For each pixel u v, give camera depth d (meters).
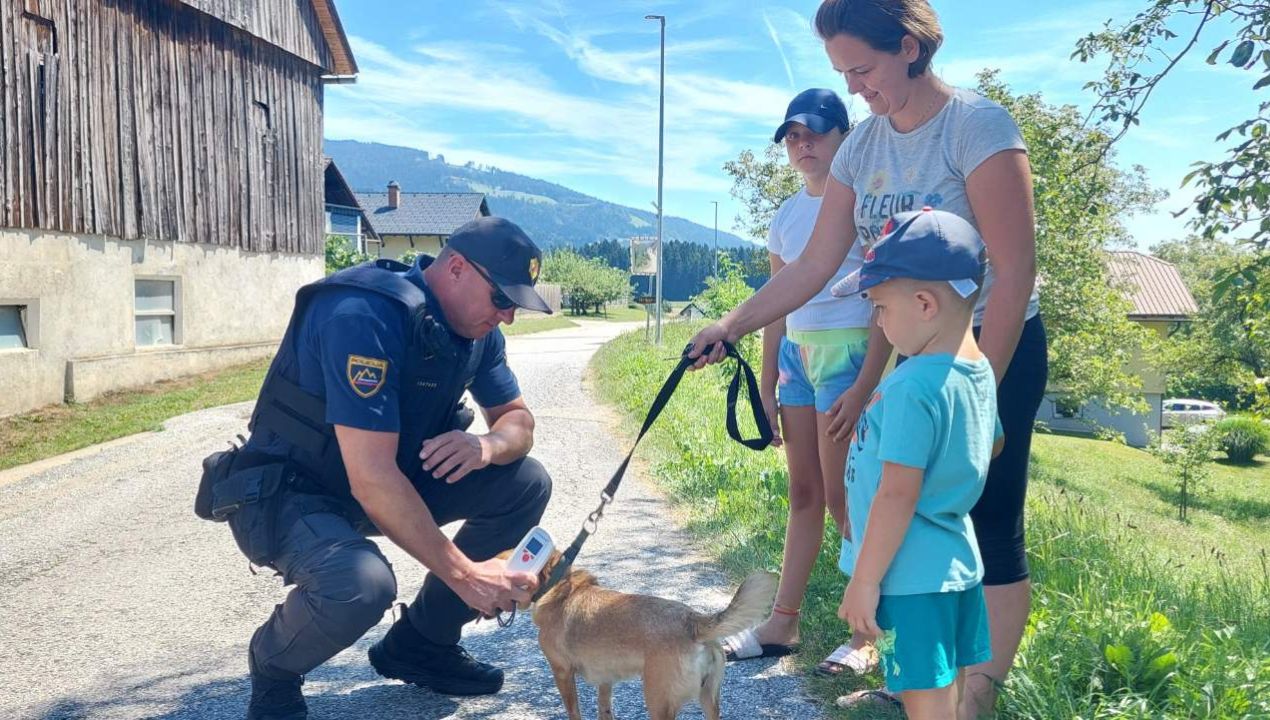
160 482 8.12
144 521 6.70
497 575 3.00
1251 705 3.02
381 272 3.09
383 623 4.33
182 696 3.53
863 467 2.47
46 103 13.27
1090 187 18.55
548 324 44.09
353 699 3.48
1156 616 3.53
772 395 4.27
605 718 3.18
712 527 5.82
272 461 3.09
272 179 19.20
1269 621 4.37
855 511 2.51
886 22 2.81
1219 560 6.22
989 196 2.83
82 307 14.02
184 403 13.25
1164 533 13.59
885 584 2.36
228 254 17.77
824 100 3.90
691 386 13.38
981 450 2.38
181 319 16.47
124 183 14.95
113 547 5.98
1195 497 25.11
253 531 2.96
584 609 3.07
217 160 17.42
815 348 3.61
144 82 15.39
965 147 2.88
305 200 20.39
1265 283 8.34
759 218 36.81
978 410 2.36
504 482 3.43
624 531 5.95
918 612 2.34
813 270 3.33
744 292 19.28
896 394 2.31
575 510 6.64
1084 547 5.22
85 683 3.69
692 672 2.86
